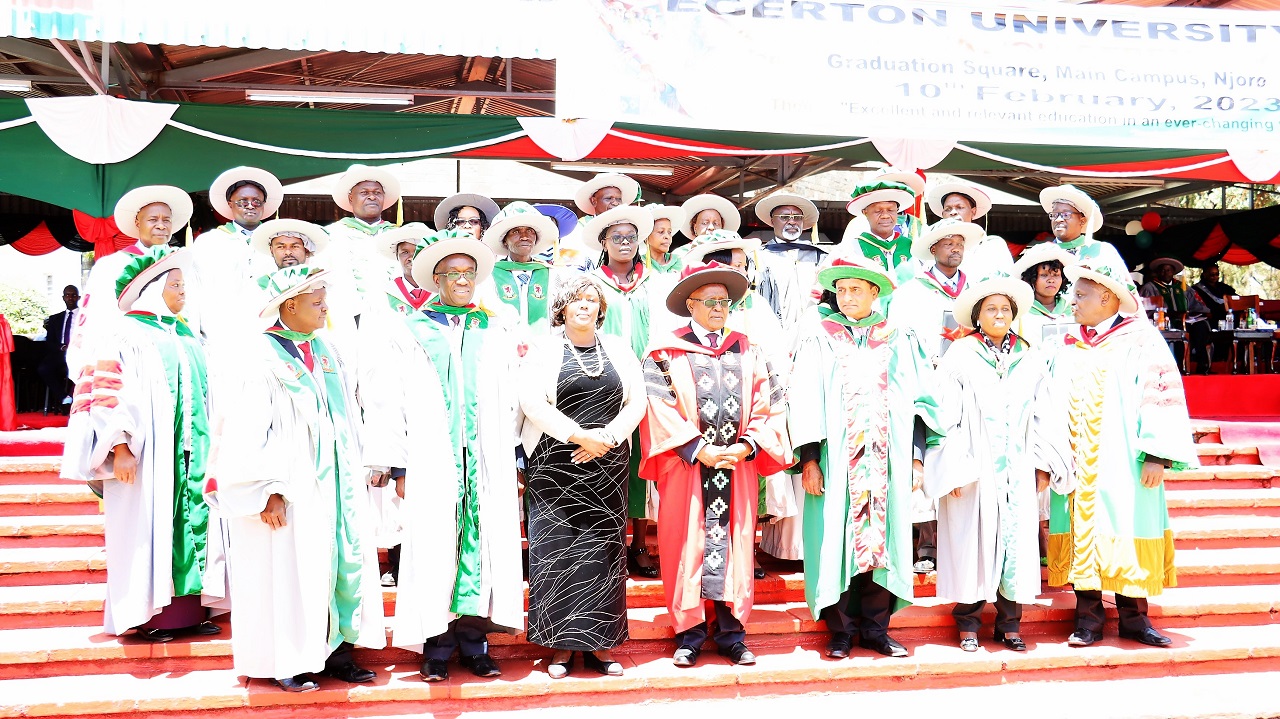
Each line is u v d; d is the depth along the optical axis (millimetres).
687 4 6402
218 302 5469
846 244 5914
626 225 5539
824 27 6516
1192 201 19594
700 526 4664
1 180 7684
